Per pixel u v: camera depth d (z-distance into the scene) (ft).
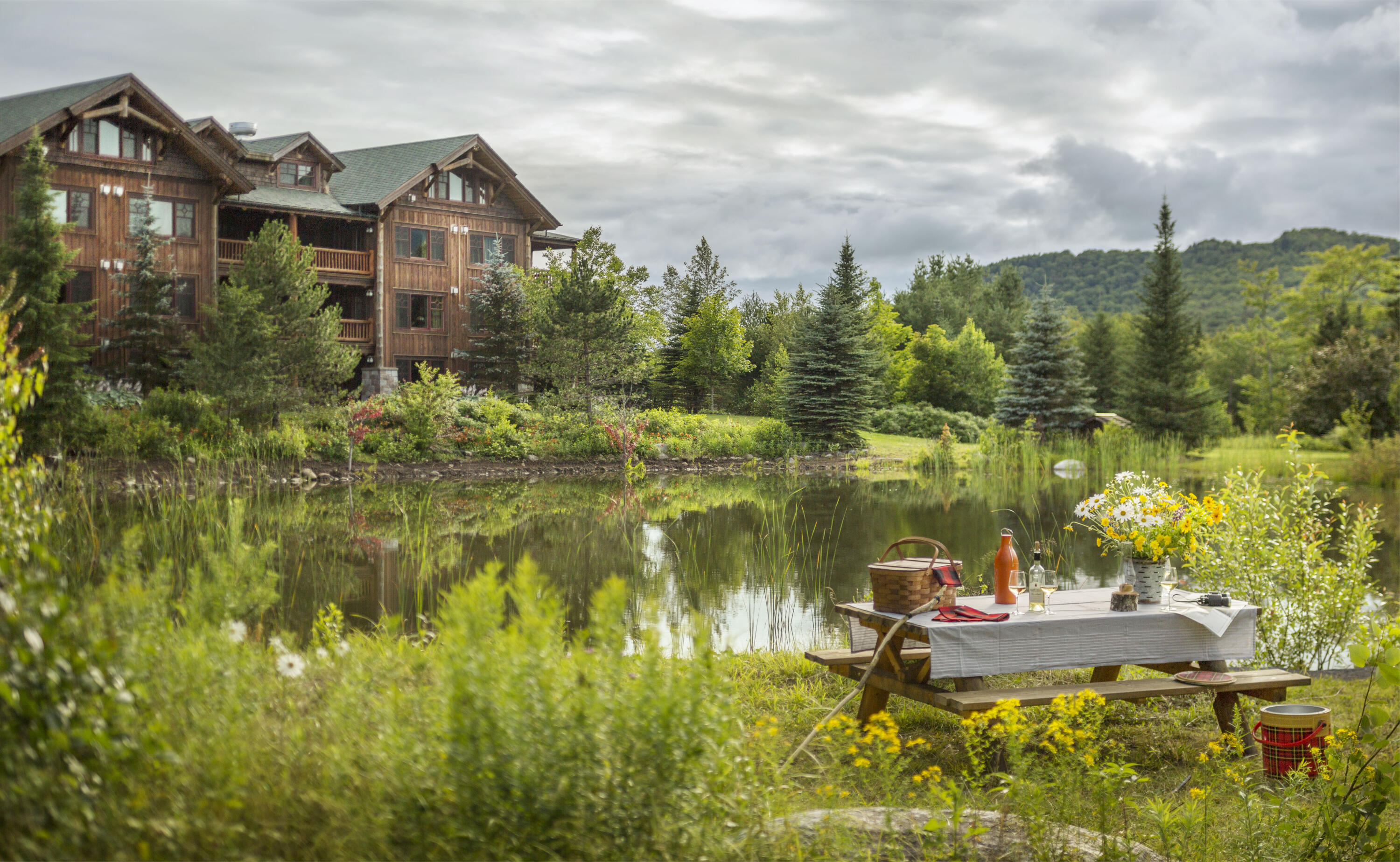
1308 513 25.44
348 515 53.52
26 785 6.67
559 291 98.58
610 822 8.41
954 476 88.33
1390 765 11.73
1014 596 18.10
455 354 111.75
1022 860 11.25
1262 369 192.95
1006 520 55.31
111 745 7.19
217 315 75.97
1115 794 13.10
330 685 10.69
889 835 11.13
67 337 66.18
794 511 59.47
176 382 81.25
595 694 8.80
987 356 149.59
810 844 10.50
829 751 13.25
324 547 41.75
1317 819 12.71
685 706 8.85
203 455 66.85
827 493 71.31
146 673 8.34
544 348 99.55
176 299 90.53
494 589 9.12
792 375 109.09
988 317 207.31
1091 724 14.71
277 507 54.95
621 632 9.32
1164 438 112.57
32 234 66.13
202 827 7.38
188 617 10.78
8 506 11.43
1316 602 23.26
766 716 16.28
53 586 7.71
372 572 36.22
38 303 64.03
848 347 108.27
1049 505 64.18
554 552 41.88
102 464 63.10
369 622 27.55
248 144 108.78
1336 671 22.67
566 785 8.20
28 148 68.03
